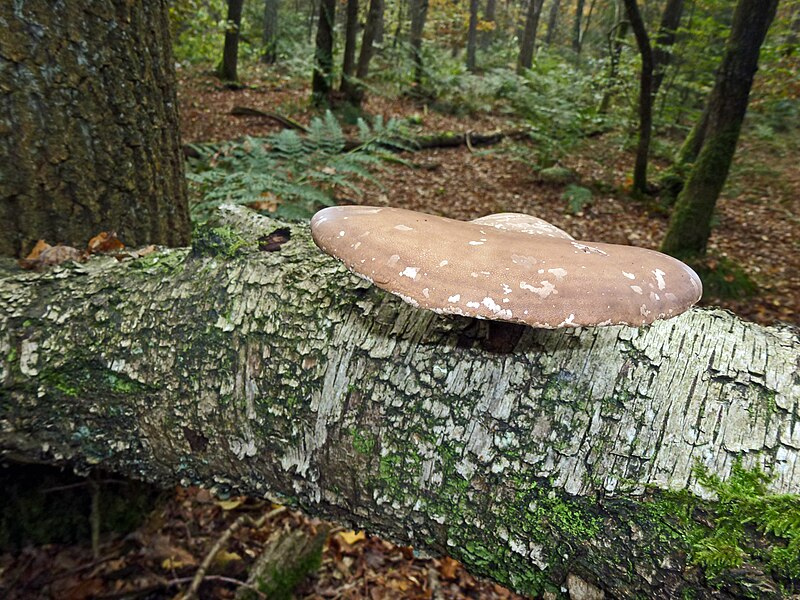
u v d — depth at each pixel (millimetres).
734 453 251
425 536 300
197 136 1658
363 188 1359
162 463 347
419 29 3037
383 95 2324
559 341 288
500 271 246
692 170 1071
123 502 533
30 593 481
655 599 250
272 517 596
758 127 2328
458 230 279
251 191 751
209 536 566
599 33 4289
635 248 290
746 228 1374
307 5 5680
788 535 225
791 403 259
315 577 577
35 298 345
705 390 267
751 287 1011
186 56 2506
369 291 318
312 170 912
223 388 319
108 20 410
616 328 291
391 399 293
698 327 291
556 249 268
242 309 325
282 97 2395
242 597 512
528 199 1461
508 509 274
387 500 296
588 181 1566
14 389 325
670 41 1977
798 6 1719
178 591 510
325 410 302
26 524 489
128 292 344
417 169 1588
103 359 330
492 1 5227
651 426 263
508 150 1661
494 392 282
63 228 426
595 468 262
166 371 326
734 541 234
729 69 985
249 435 318
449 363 291
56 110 399
